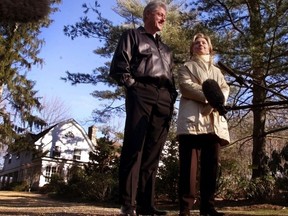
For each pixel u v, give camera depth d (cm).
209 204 356
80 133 4128
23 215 617
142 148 316
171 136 1085
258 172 1091
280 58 956
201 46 392
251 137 1228
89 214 663
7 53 2391
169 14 1219
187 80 365
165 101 333
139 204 329
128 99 324
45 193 2586
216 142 360
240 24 1076
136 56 332
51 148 3959
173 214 412
